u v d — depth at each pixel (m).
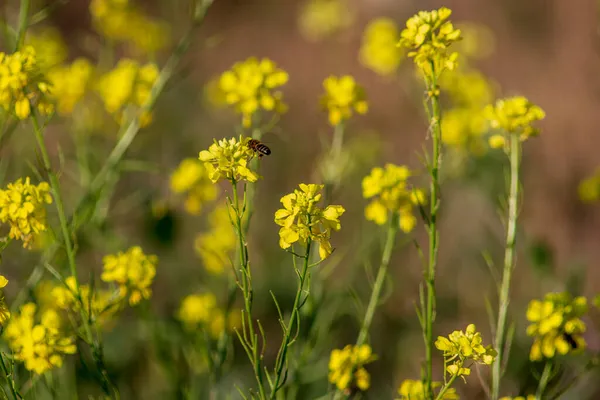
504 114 4.20
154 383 5.69
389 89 10.64
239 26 14.12
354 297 4.31
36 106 3.80
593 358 4.13
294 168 9.12
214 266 5.72
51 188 3.77
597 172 6.55
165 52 8.76
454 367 3.33
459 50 9.42
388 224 4.92
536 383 5.59
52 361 3.78
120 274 4.26
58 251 5.16
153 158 8.24
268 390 5.72
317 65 12.33
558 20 10.54
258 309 6.73
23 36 4.96
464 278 7.12
